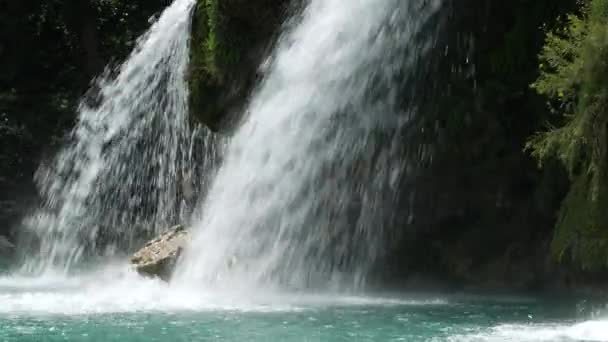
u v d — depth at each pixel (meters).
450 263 15.77
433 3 15.48
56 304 11.98
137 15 29.16
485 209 15.66
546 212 14.89
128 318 10.59
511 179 15.36
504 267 15.37
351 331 9.58
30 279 18.69
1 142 25.95
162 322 10.23
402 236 16.02
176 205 22.58
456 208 15.80
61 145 25.95
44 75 28.34
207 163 20.88
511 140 15.14
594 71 9.52
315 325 10.07
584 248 10.85
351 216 16.12
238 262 15.76
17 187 25.81
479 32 15.32
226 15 16.69
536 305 12.72
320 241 16.11
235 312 11.34
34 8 28.20
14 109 26.81
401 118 15.87
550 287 14.90
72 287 15.84
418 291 15.34
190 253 15.41
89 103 26.38
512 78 14.82
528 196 15.33
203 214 17.69
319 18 16.47
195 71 17.77
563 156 10.20
